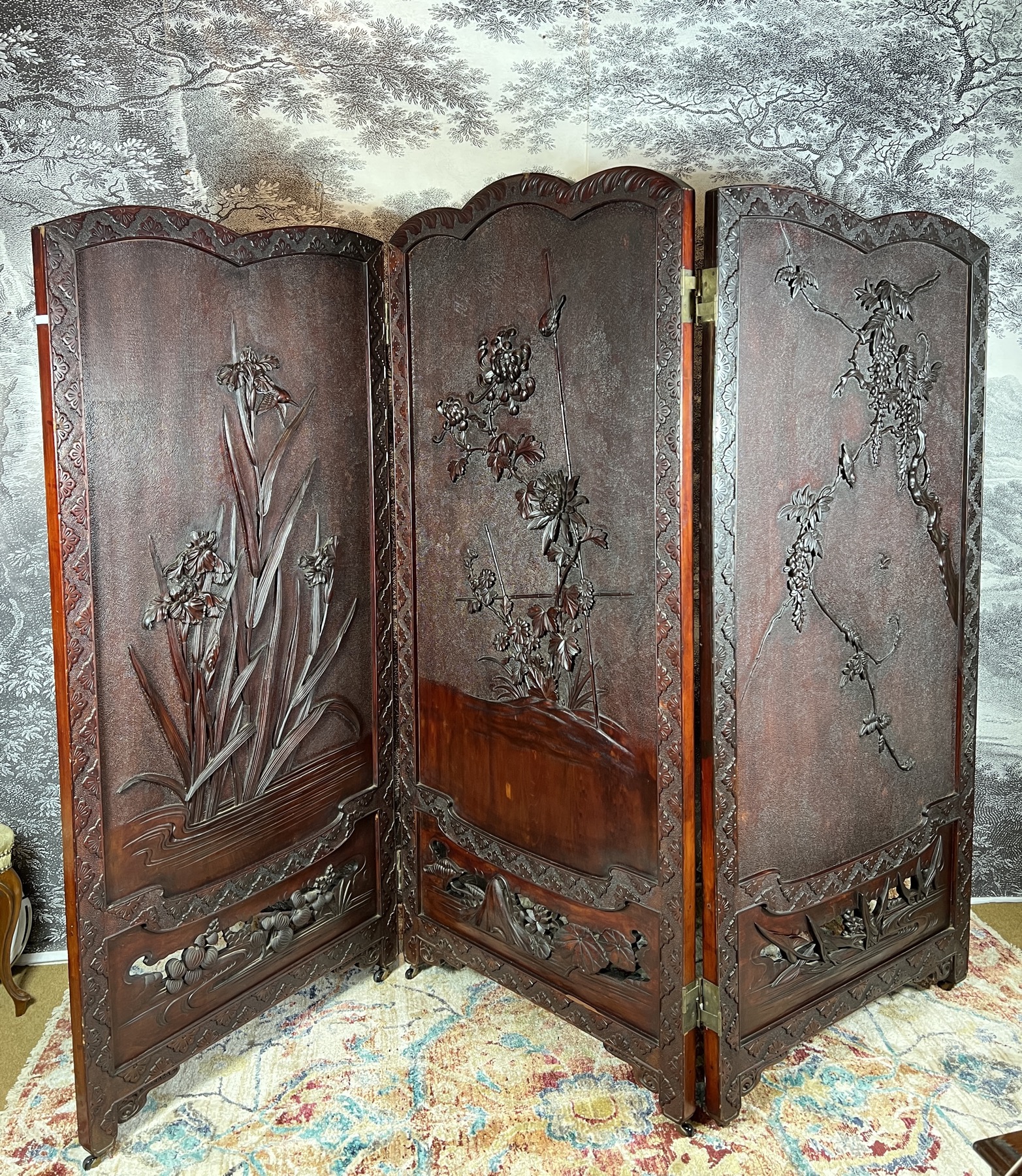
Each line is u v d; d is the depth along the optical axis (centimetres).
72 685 170
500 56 247
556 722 201
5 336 236
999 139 258
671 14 248
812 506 189
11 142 231
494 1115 190
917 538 213
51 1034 220
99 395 172
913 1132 184
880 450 202
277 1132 186
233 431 197
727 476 173
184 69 235
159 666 186
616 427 182
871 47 253
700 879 192
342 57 241
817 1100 194
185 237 184
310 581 214
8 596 244
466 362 212
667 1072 185
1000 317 262
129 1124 190
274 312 203
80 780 172
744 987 187
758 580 181
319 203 246
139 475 180
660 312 171
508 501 206
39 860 252
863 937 211
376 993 238
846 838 205
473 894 228
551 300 192
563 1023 224
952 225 211
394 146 247
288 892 218
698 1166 176
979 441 225
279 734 211
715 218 167
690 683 176
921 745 220
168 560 186
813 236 183
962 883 234
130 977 184
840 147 256
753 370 175
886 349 200
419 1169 176
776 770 188
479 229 205
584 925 201
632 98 251
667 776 179
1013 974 242
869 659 205
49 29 229
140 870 184
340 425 219
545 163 252
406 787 241
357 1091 198
